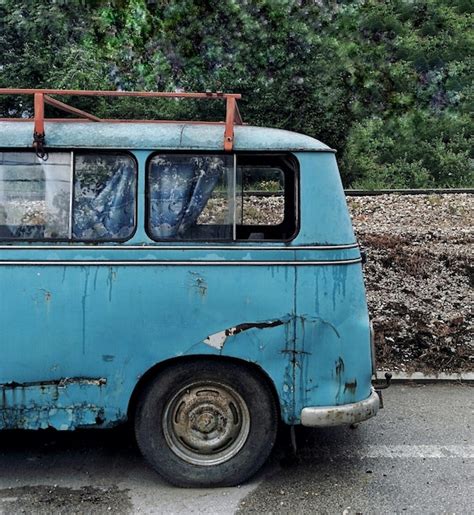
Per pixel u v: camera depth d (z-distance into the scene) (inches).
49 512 143.5
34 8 764.0
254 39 828.6
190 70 820.0
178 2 844.6
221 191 152.5
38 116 148.3
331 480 159.3
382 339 261.0
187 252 147.6
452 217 417.4
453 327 270.5
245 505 146.7
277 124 701.3
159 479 159.8
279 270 149.6
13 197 148.8
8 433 191.0
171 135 152.4
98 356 146.9
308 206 151.9
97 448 179.8
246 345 148.9
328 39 858.8
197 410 152.8
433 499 149.9
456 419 201.8
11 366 145.9
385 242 354.0
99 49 808.3
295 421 151.4
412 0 936.3
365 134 758.5
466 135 774.5
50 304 145.9
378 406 158.6
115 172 150.5
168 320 147.3
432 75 848.3
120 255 146.7
